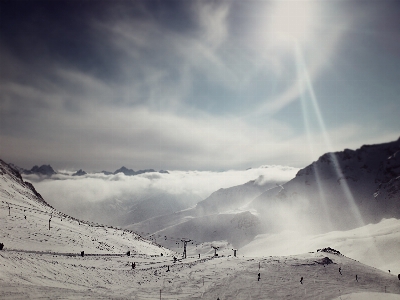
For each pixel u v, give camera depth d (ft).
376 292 171.83
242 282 185.78
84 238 308.40
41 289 120.67
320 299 159.94
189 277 198.18
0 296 103.14
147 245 447.83
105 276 181.98
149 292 162.81
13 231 254.06
